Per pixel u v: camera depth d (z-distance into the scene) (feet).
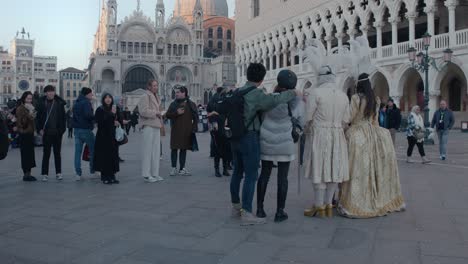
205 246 18.28
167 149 69.10
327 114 22.94
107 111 34.47
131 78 291.58
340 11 138.31
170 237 19.58
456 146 70.23
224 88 40.45
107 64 276.62
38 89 477.77
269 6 186.70
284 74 22.39
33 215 23.76
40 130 35.70
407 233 20.03
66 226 21.50
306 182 34.73
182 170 39.78
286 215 22.62
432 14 104.01
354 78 25.59
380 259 16.53
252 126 21.84
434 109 104.88
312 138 23.30
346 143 23.52
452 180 35.63
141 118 35.65
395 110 52.60
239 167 22.94
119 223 22.00
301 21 159.94
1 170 43.27
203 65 303.89
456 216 23.15
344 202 23.62
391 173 24.30
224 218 23.03
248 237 19.56
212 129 38.42
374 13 122.11
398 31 134.51
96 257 16.99
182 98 38.65
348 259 16.57
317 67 24.23
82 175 39.75
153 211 24.66
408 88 128.26
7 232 20.51
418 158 54.08
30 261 16.63
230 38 360.48
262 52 196.13
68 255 17.25
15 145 68.33
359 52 24.68
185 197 28.81
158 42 299.79
